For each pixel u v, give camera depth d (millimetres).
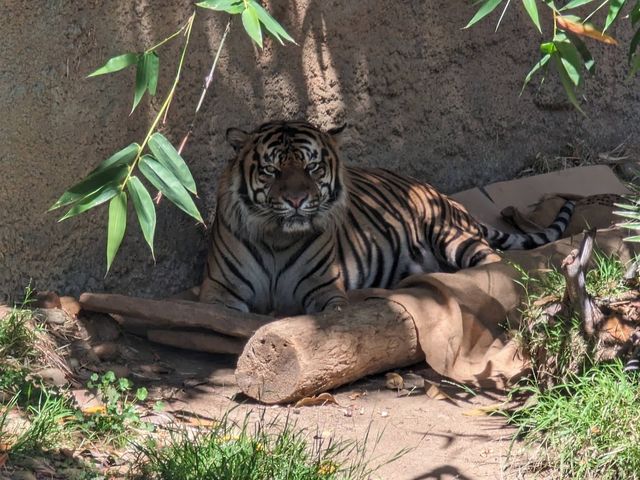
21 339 9375
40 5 10102
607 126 17406
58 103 10422
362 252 12500
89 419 8406
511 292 10719
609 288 9430
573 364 8844
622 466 7953
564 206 13945
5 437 7730
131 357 10398
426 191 13445
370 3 13586
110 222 6906
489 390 10023
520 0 15547
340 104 13555
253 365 9500
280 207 11297
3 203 10117
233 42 12164
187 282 12148
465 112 15148
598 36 7500
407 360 10328
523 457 8547
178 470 7504
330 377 9555
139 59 7371
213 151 12203
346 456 8562
